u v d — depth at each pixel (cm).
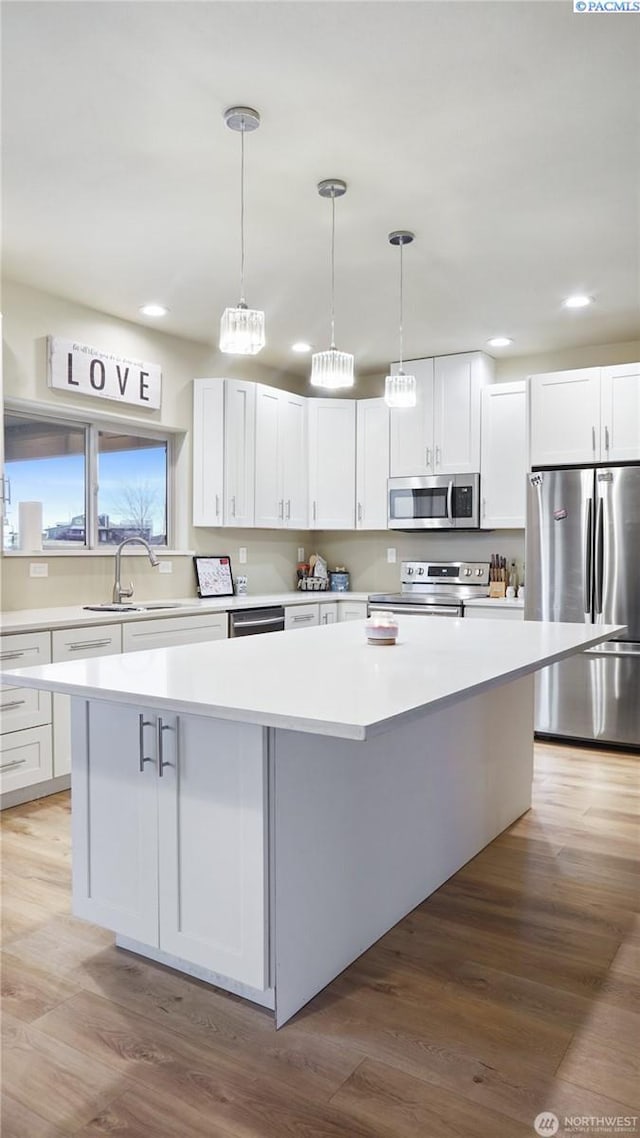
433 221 314
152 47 206
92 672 199
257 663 215
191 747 182
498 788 299
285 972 179
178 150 259
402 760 231
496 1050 170
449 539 558
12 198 294
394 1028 178
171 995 191
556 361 520
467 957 210
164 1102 154
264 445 512
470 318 443
